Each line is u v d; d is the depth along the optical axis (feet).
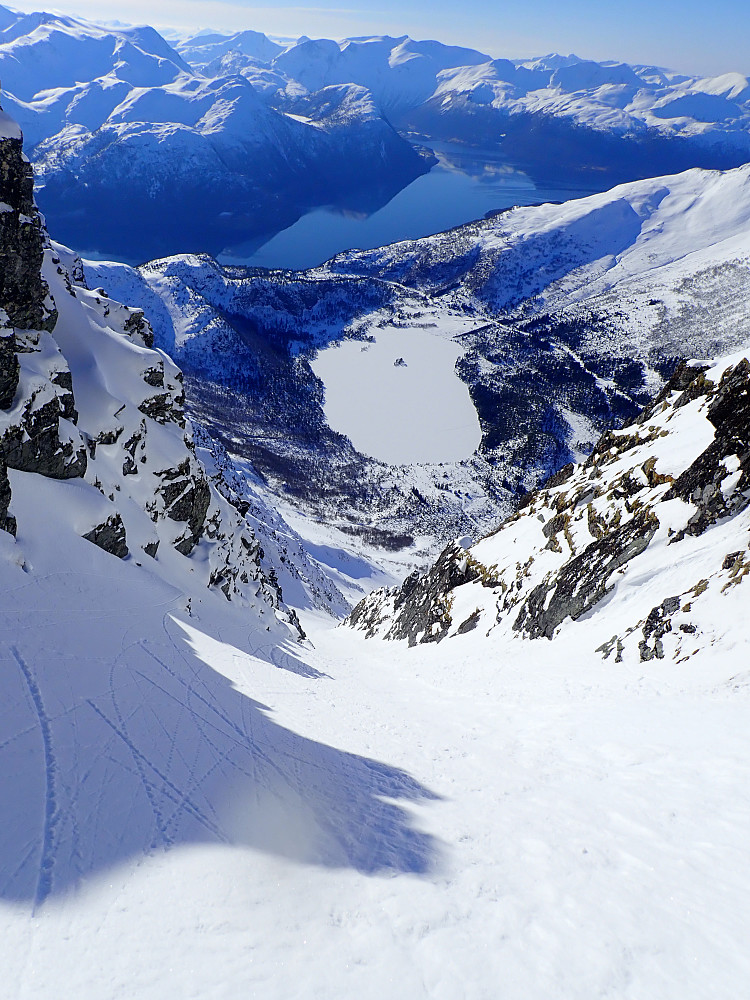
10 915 22.82
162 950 22.35
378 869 30.14
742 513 86.89
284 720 51.78
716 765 44.52
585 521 124.16
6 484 60.80
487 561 155.84
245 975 21.80
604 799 41.37
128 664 50.93
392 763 48.26
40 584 59.41
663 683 67.41
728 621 70.59
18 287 73.82
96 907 23.95
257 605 128.47
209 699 50.11
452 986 22.90
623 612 89.86
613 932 26.99
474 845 34.55
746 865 32.53
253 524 302.25
